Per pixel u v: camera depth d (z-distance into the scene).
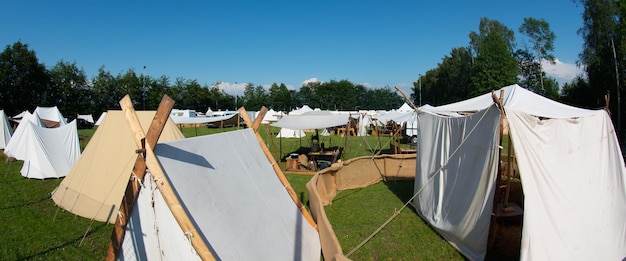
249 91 90.94
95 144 8.32
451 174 6.47
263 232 4.54
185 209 3.52
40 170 11.95
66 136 13.15
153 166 3.28
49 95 47.62
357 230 6.92
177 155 3.94
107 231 6.88
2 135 21.22
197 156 4.29
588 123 5.70
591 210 5.25
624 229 5.79
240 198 4.56
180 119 17.70
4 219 7.59
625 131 23.78
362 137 28.62
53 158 12.31
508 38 50.62
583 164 5.41
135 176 3.48
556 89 53.53
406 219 7.59
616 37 28.23
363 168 10.77
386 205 8.73
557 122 5.30
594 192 5.41
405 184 11.18
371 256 5.75
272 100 89.12
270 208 5.16
